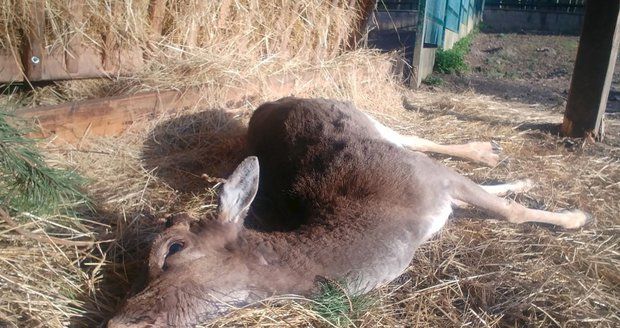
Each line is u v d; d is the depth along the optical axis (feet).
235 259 2.90
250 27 7.20
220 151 5.35
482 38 19.35
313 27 7.79
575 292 3.52
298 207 3.94
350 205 3.61
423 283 3.62
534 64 14.30
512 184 4.72
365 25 8.71
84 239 3.63
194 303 2.66
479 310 3.38
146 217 4.06
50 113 4.84
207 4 6.68
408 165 3.83
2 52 5.34
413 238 3.55
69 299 3.08
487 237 4.10
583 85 6.30
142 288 2.77
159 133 5.44
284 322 2.96
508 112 7.90
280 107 4.86
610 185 5.00
